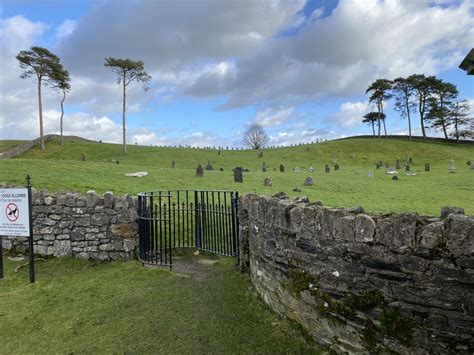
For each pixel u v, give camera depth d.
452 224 3.20
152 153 55.44
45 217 9.36
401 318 3.52
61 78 60.09
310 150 63.88
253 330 4.98
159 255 9.15
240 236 7.64
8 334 5.10
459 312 3.15
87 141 75.25
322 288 4.34
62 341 4.88
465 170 40.66
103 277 7.58
